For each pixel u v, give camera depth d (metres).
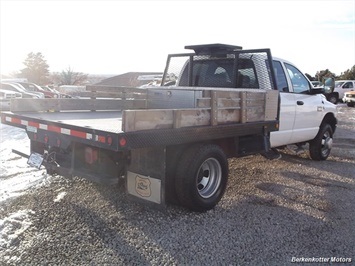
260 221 4.16
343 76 50.59
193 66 6.68
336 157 8.02
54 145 4.23
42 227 3.82
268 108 5.23
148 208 4.41
